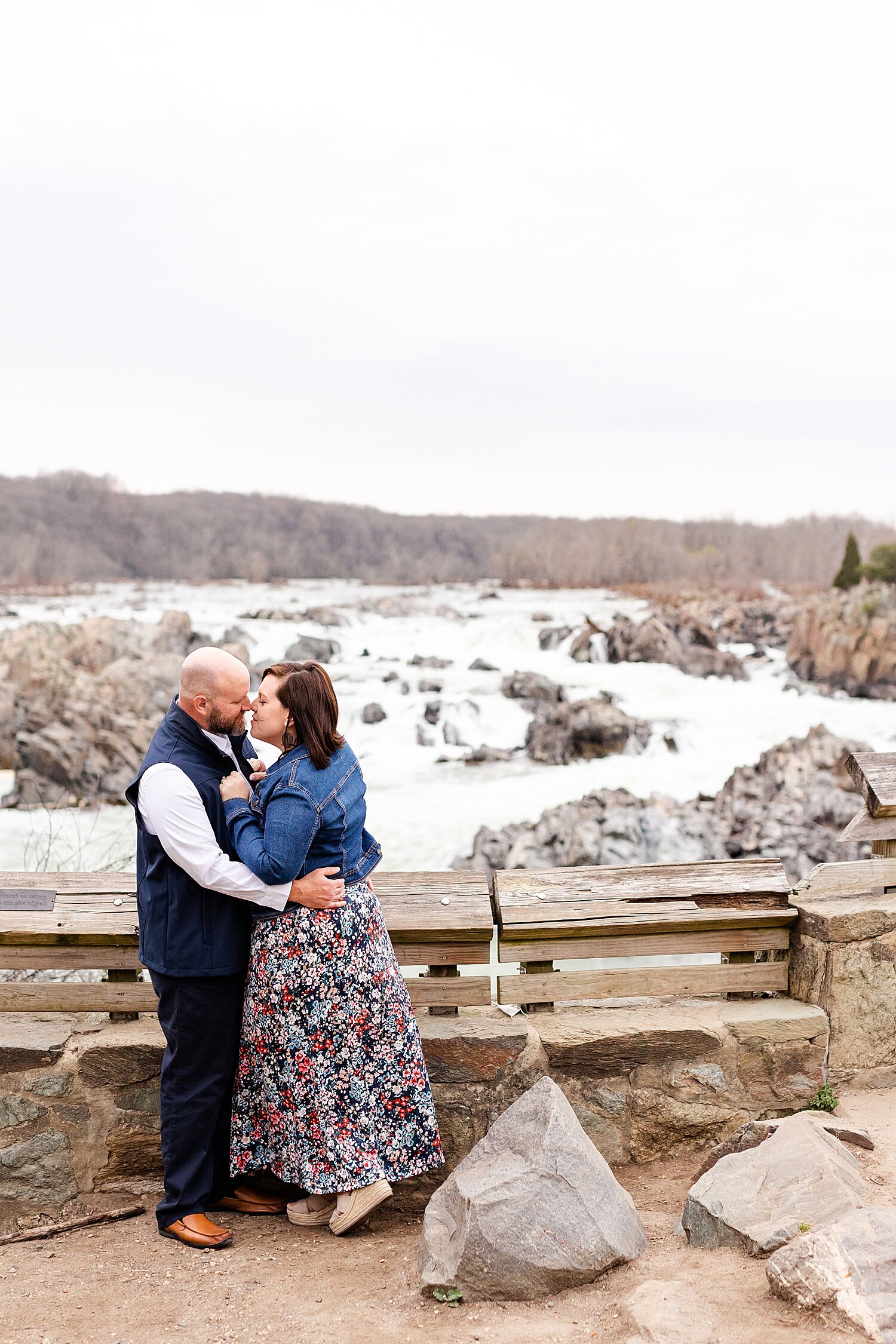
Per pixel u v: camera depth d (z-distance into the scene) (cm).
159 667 1914
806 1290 234
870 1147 319
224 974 304
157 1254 304
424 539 7319
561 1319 252
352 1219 304
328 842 301
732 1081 353
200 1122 311
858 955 364
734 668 2550
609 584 6047
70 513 6694
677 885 373
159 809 295
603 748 1783
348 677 2300
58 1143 336
